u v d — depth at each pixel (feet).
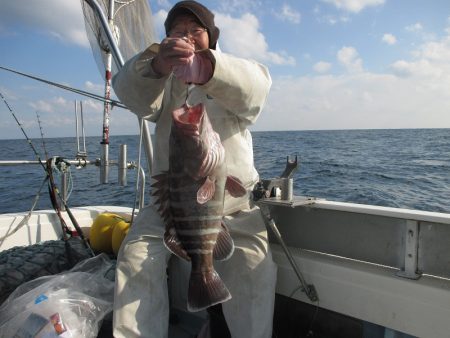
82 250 9.00
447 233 6.30
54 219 11.63
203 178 5.68
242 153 7.40
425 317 6.15
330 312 7.43
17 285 7.56
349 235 7.53
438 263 6.41
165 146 7.68
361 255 7.39
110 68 10.54
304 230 8.17
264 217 7.57
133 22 10.59
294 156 7.60
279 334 8.07
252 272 6.91
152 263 6.81
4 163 9.37
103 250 10.23
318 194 34.24
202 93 7.51
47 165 9.89
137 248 6.88
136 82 6.40
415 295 6.24
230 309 7.04
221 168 5.91
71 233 10.09
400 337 6.59
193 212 5.80
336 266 7.13
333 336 7.42
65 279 7.20
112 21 9.89
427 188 37.27
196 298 5.81
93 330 6.40
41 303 6.34
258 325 6.84
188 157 5.51
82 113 11.12
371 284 6.70
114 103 9.20
